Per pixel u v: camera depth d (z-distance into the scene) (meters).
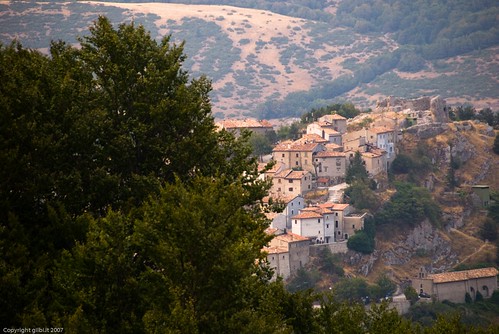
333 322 142.00
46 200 133.50
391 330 149.12
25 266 117.12
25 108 134.62
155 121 146.00
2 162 125.50
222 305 110.75
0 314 112.00
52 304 111.75
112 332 110.38
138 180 137.62
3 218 124.94
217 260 111.38
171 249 110.62
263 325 108.81
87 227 125.00
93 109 142.50
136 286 112.81
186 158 143.62
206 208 114.88
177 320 104.25
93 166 139.62
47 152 132.62
